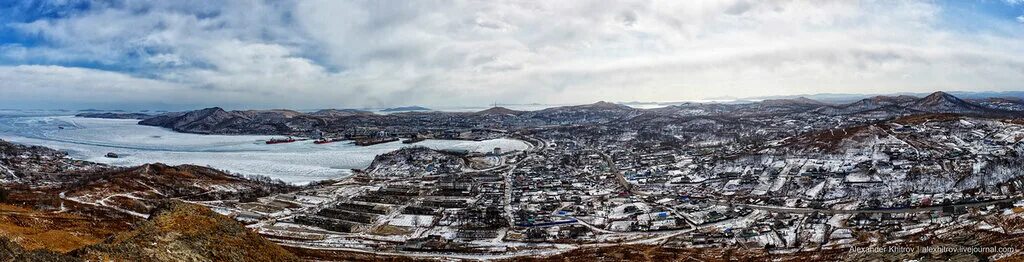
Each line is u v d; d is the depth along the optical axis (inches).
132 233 2842.0
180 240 2938.0
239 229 3437.5
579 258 6048.2
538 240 7081.7
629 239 7135.8
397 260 6013.8
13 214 4712.1
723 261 5772.6
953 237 5743.1
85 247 2479.1
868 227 7076.8
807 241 6599.4
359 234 7440.9
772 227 7401.6
